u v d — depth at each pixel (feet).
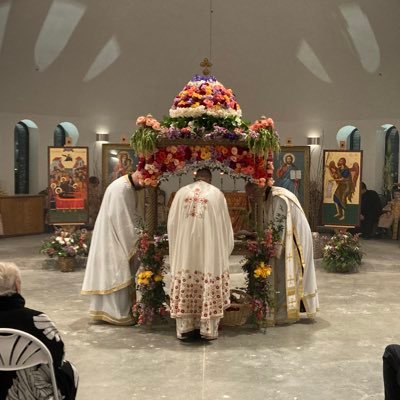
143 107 50.14
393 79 47.09
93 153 49.80
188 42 48.44
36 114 48.06
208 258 19.60
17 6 43.42
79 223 34.40
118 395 15.24
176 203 20.11
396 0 44.42
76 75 48.16
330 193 34.42
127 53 48.34
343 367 17.52
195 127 20.86
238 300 22.48
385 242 44.01
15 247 39.37
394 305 25.77
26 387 9.73
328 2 45.85
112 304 21.85
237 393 15.40
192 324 19.95
